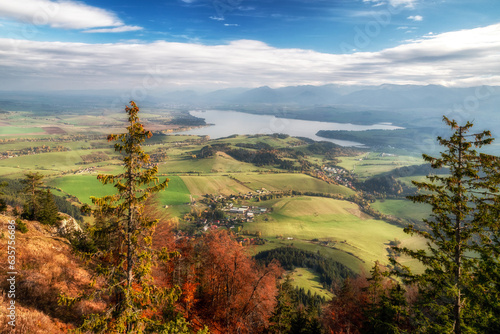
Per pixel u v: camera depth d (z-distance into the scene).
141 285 12.91
